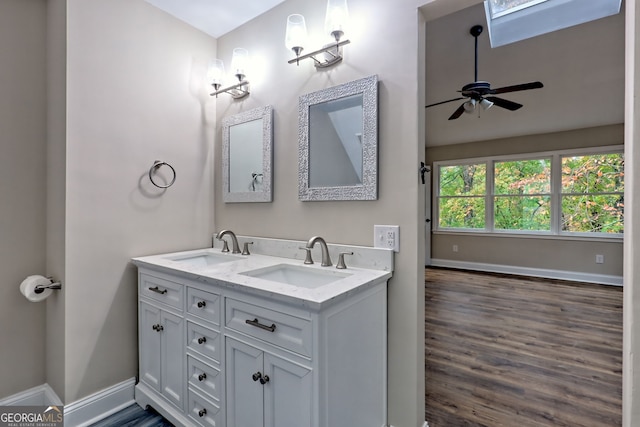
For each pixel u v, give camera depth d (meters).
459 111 3.18
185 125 2.06
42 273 1.69
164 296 1.62
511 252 5.32
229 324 1.32
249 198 1.99
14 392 1.63
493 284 4.57
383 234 1.45
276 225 1.87
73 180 1.57
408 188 1.39
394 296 1.44
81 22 1.59
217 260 1.98
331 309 1.11
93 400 1.65
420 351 1.43
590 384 1.98
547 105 3.81
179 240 2.04
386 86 1.44
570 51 2.72
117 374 1.76
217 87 2.08
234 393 1.31
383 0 1.45
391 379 1.46
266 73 1.93
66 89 1.54
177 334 1.56
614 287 4.37
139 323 1.78
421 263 1.42
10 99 1.58
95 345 1.67
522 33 2.54
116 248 1.74
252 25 2.01
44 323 1.71
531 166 5.19
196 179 2.13
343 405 1.18
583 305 3.57
